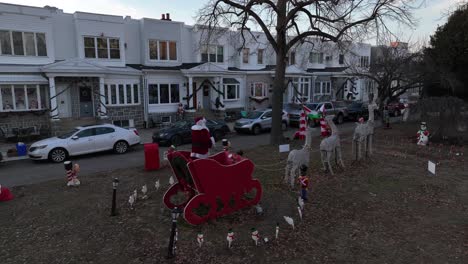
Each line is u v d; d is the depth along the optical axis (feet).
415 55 63.57
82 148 46.88
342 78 120.06
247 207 24.40
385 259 17.46
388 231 20.74
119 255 18.06
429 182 30.53
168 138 55.47
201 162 20.77
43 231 21.29
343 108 85.10
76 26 68.85
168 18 83.05
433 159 40.01
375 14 46.96
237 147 52.90
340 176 32.50
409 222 22.06
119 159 46.44
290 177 30.86
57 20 67.72
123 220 22.65
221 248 18.60
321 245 18.97
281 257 17.70
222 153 24.97
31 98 63.52
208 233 20.44
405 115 56.80
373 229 21.02
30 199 27.48
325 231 20.75
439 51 68.59
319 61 117.19
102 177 34.19
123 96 73.97
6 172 39.86
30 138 61.00
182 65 83.87
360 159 39.45
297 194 27.43
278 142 51.98
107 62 73.26
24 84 61.72
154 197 27.35
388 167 36.01
